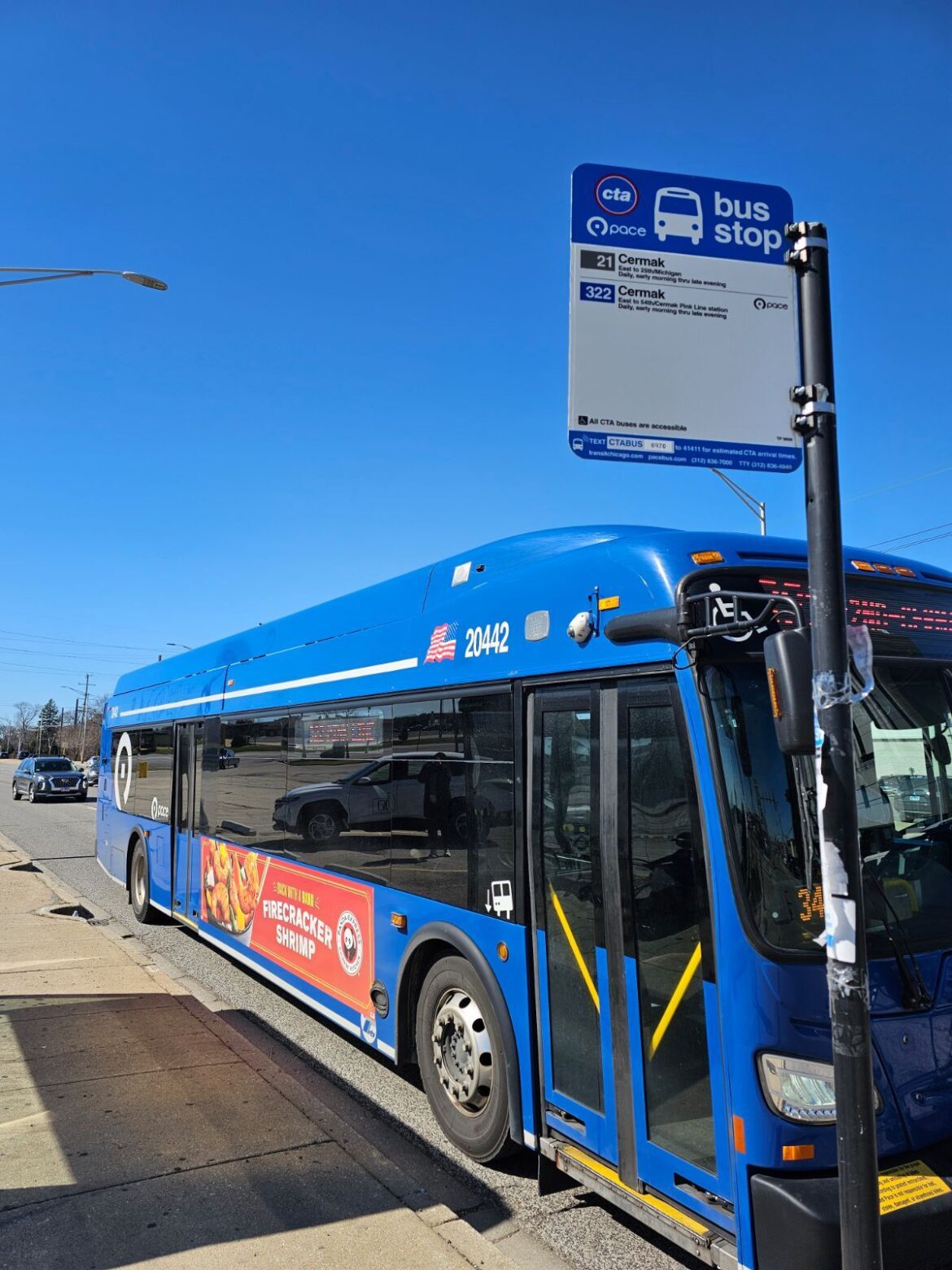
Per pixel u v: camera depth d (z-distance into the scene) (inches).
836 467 102.9
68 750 4488.2
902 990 130.3
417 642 217.0
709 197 130.7
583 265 126.6
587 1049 153.6
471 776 190.1
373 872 227.3
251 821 311.7
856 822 98.6
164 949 386.0
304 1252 143.3
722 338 128.5
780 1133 119.6
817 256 106.7
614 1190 144.0
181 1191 162.7
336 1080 233.1
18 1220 152.3
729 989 124.8
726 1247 124.4
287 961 276.2
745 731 132.5
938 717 150.3
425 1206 160.4
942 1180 122.0
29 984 306.3
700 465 125.9
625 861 146.2
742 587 140.8
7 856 708.0
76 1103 202.5
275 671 300.8
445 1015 192.2
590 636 158.7
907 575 162.2
